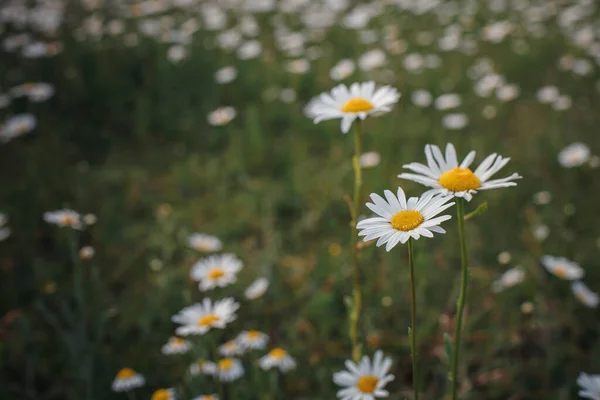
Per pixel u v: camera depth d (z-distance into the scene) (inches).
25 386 22.5
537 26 59.6
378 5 68.5
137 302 26.2
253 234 32.3
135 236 31.9
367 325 22.0
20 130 33.2
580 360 22.5
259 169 38.4
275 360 20.2
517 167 35.3
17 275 28.4
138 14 67.0
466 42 55.1
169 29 62.0
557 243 28.5
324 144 41.4
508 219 30.9
